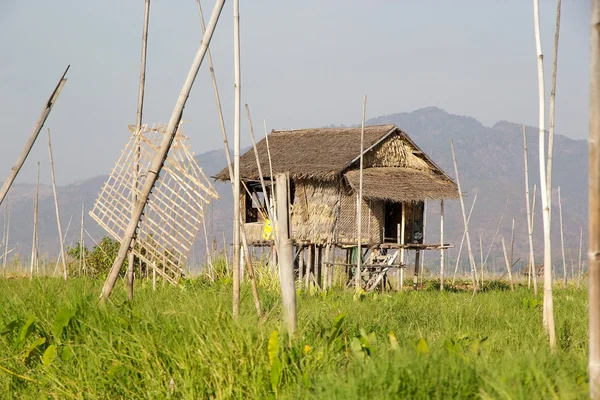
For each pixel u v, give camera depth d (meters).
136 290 25.88
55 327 16.02
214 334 14.30
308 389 12.50
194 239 29.06
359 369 12.02
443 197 49.38
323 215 48.75
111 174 29.70
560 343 18.30
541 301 29.77
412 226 54.06
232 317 15.28
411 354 12.62
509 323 21.41
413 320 22.86
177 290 26.38
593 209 10.67
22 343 16.14
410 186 49.44
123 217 29.48
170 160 28.25
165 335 15.20
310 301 27.72
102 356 14.94
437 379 11.22
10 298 18.86
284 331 14.52
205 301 18.59
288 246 15.62
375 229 50.62
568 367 12.27
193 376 13.61
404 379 11.20
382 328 19.33
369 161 51.31
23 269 43.19
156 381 13.95
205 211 28.86
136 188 28.53
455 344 14.01
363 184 47.31
